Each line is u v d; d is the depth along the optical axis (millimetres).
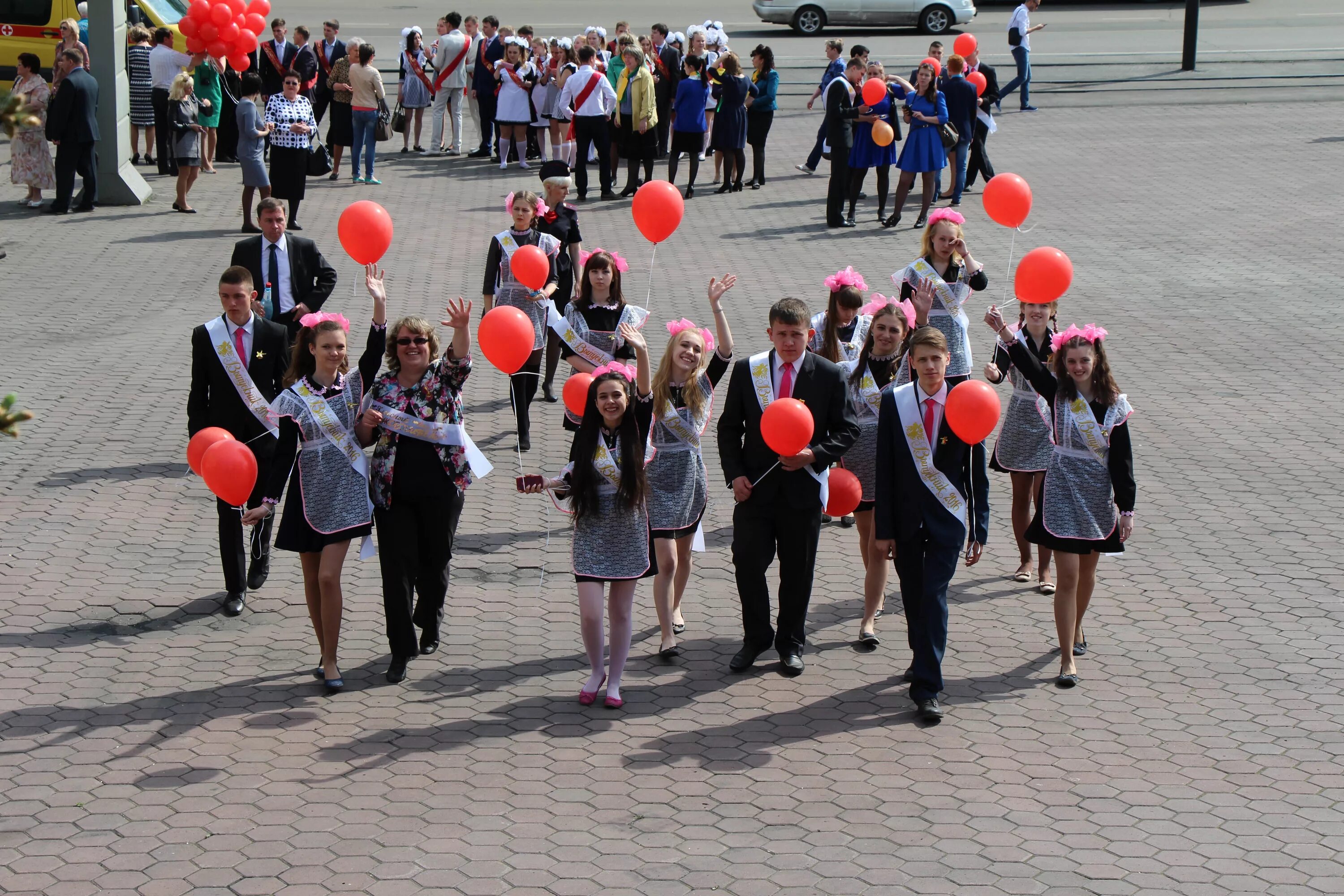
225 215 17203
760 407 6828
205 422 7527
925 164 16812
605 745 6234
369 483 6715
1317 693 6762
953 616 7695
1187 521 8984
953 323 8539
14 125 3561
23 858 5262
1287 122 22906
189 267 14883
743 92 18875
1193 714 6547
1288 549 8539
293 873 5203
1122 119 23375
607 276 8711
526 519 9031
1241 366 12195
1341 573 8180
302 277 8852
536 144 21391
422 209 17812
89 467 9617
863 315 7844
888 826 5582
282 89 20391
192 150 17141
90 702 6531
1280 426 10734
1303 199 18234
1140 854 5391
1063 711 6574
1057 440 6773
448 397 6719
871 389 7535
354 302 13703
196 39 15555
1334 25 32000
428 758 6082
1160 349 12664
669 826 5562
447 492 6773
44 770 5918
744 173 20547
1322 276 14961
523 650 7211
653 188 7879
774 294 14172
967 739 6305
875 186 19734
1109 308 13914
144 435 10258
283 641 7273
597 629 6555
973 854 5379
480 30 24984
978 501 7941
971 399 6227
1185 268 15297
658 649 7293
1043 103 24688
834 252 15984
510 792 5809
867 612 7285
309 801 5719
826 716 6527
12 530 8539
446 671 6961
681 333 6844
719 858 5336
